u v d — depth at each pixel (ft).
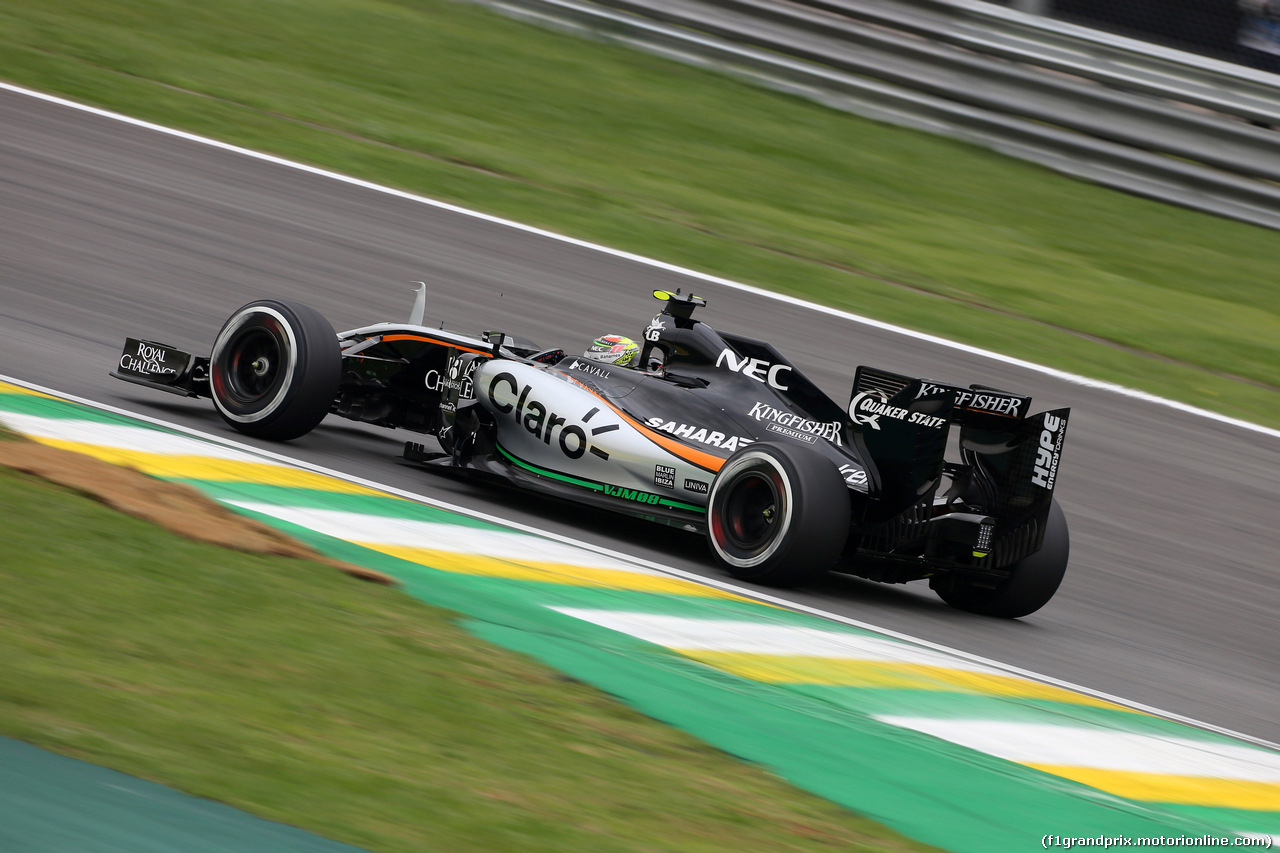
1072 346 151.64
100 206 142.00
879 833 42.65
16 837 32.60
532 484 84.23
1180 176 202.69
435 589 60.80
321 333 85.25
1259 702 73.00
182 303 120.06
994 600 80.59
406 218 155.74
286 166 166.20
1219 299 177.06
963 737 54.70
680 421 81.66
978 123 211.00
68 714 39.70
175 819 34.94
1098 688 68.74
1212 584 97.81
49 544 54.85
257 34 217.36
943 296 161.27
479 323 129.18
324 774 39.17
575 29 233.76
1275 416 142.00
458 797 39.32
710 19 223.51
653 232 164.96
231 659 46.96
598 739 46.32
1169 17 212.43
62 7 214.07
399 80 206.69
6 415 77.41
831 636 67.10
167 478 71.00
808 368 130.82
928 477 74.84
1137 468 122.01
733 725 50.49
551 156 186.70
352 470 84.53
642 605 65.36
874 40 213.46
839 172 196.34
